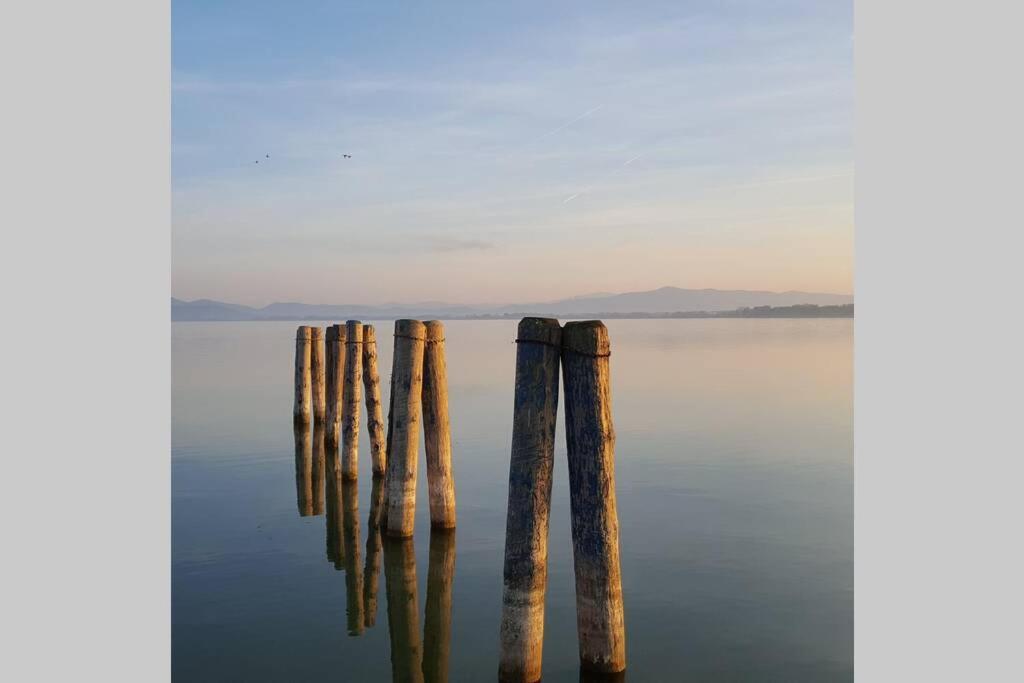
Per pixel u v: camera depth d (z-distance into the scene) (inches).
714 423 905.5
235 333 4301.2
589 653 298.0
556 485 614.9
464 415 996.6
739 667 309.4
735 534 475.8
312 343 860.6
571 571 416.2
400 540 469.4
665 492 581.6
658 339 2888.8
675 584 394.0
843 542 458.0
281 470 676.7
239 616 368.8
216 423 919.7
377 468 601.6
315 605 382.3
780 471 652.1
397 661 324.5
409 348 467.5
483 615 371.9
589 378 288.5
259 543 475.8
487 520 515.8
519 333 298.8
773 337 2974.9
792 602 371.2
